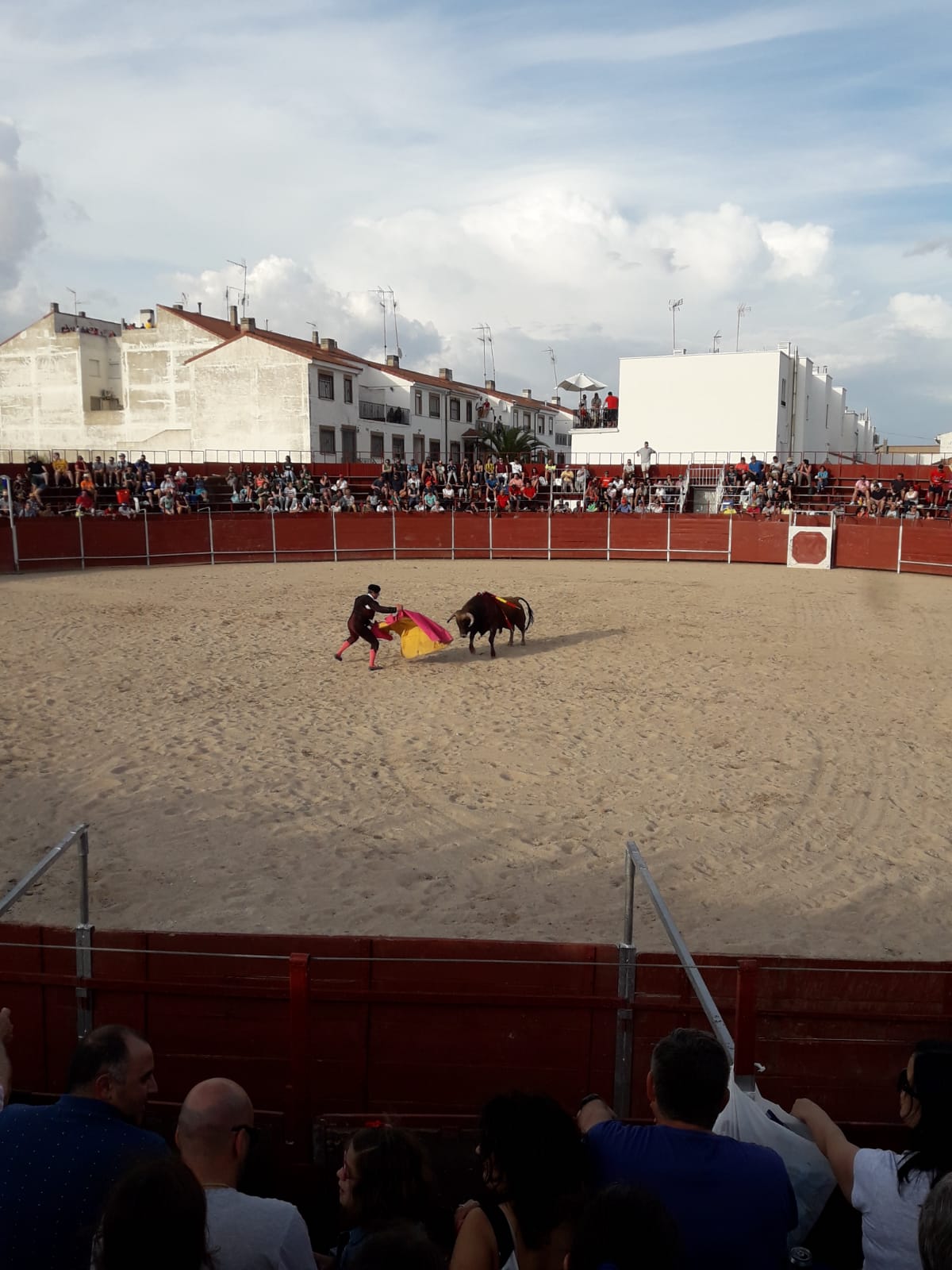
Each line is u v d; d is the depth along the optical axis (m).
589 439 44.34
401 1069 4.47
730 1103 3.40
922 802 9.00
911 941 6.39
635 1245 2.03
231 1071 4.52
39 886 6.91
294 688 13.07
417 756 10.11
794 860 7.65
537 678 13.85
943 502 31.38
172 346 46.47
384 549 32.19
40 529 27.67
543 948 4.45
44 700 12.16
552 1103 2.70
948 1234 2.13
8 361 48.12
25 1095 4.45
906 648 16.34
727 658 15.35
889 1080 4.39
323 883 7.05
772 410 41.69
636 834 8.10
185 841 7.77
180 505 31.94
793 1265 2.88
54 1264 2.53
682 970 4.38
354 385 46.59
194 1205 2.01
